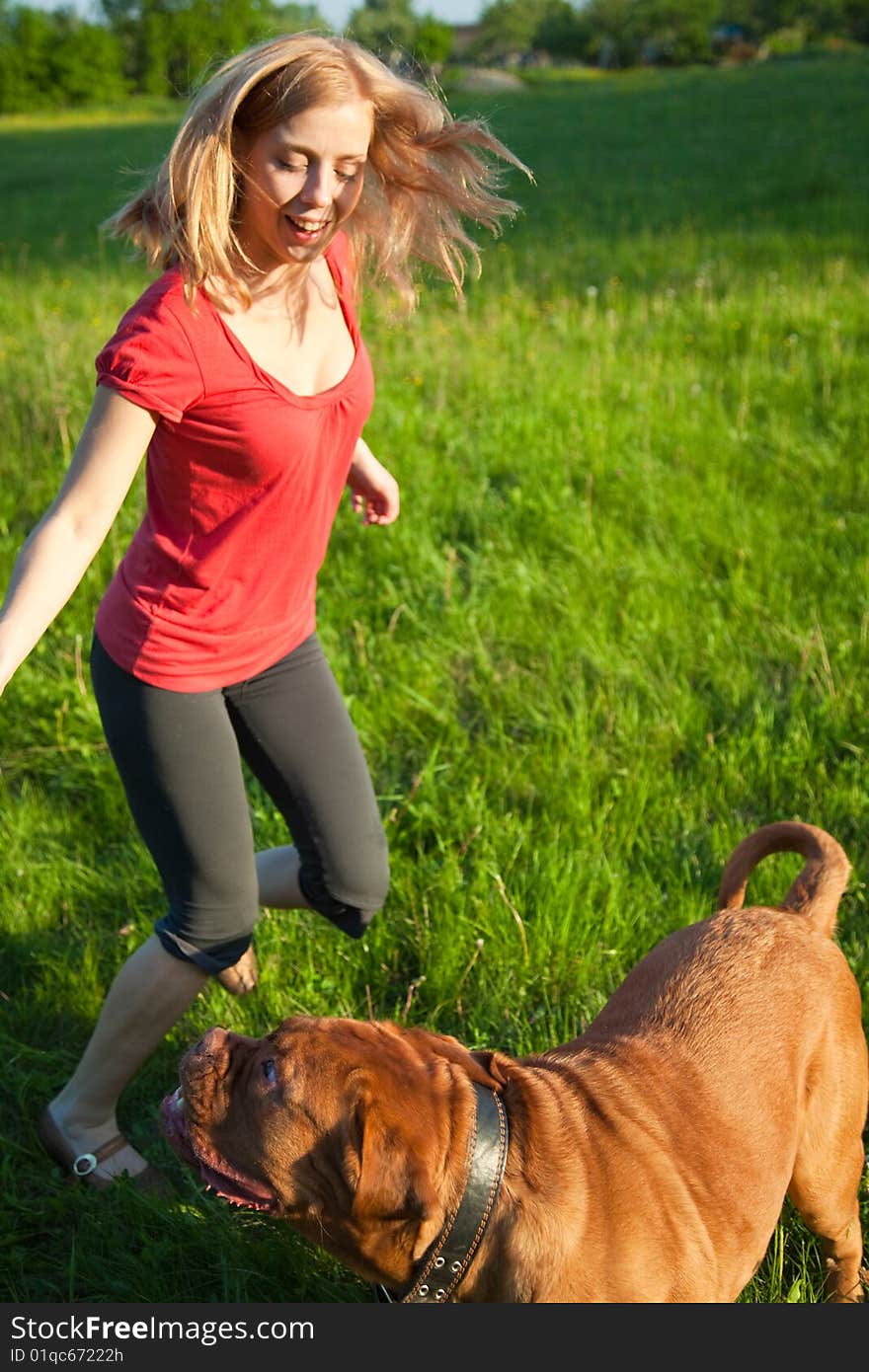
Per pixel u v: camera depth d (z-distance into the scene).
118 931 3.49
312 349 2.41
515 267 11.33
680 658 4.64
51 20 73.19
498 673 4.57
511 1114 2.11
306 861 2.83
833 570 5.18
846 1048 2.53
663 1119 2.22
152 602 2.47
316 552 2.61
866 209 12.96
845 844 3.80
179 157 2.14
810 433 6.51
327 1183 2.00
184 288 2.19
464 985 3.29
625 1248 2.04
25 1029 3.25
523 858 3.69
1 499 5.82
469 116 2.55
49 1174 2.90
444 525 5.59
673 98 28.58
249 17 75.12
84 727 4.35
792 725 4.20
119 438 2.22
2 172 26.00
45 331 7.78
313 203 2.21
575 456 6.08
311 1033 2.09
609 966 3.31
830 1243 2.62
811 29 84.19
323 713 2.71
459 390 7.12
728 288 9.62
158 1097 3.11
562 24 93.00
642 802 3.86
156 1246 2.63
